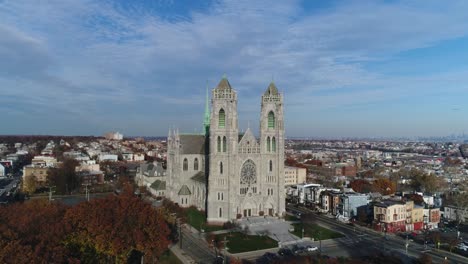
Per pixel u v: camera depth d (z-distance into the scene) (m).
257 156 197.50
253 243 157.25
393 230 184.75
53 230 107.31
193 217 197.50
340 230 184.00
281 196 199.62
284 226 183.50
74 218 119.44
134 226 122.62
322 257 139.25
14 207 133.50
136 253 129.38
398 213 187.88
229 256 142.50
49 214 123.62
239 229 177.25
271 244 156.25
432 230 187.88
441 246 160.38
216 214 186.88
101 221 116.94
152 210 141.25
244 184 195.12
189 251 147.75
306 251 148.25
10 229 101.44
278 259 136.00
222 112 188.38
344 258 139.00
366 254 147.00
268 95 198.88
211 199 186.25
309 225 186.38
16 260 83.19
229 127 186.25
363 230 184.88
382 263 134.25
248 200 195.50
